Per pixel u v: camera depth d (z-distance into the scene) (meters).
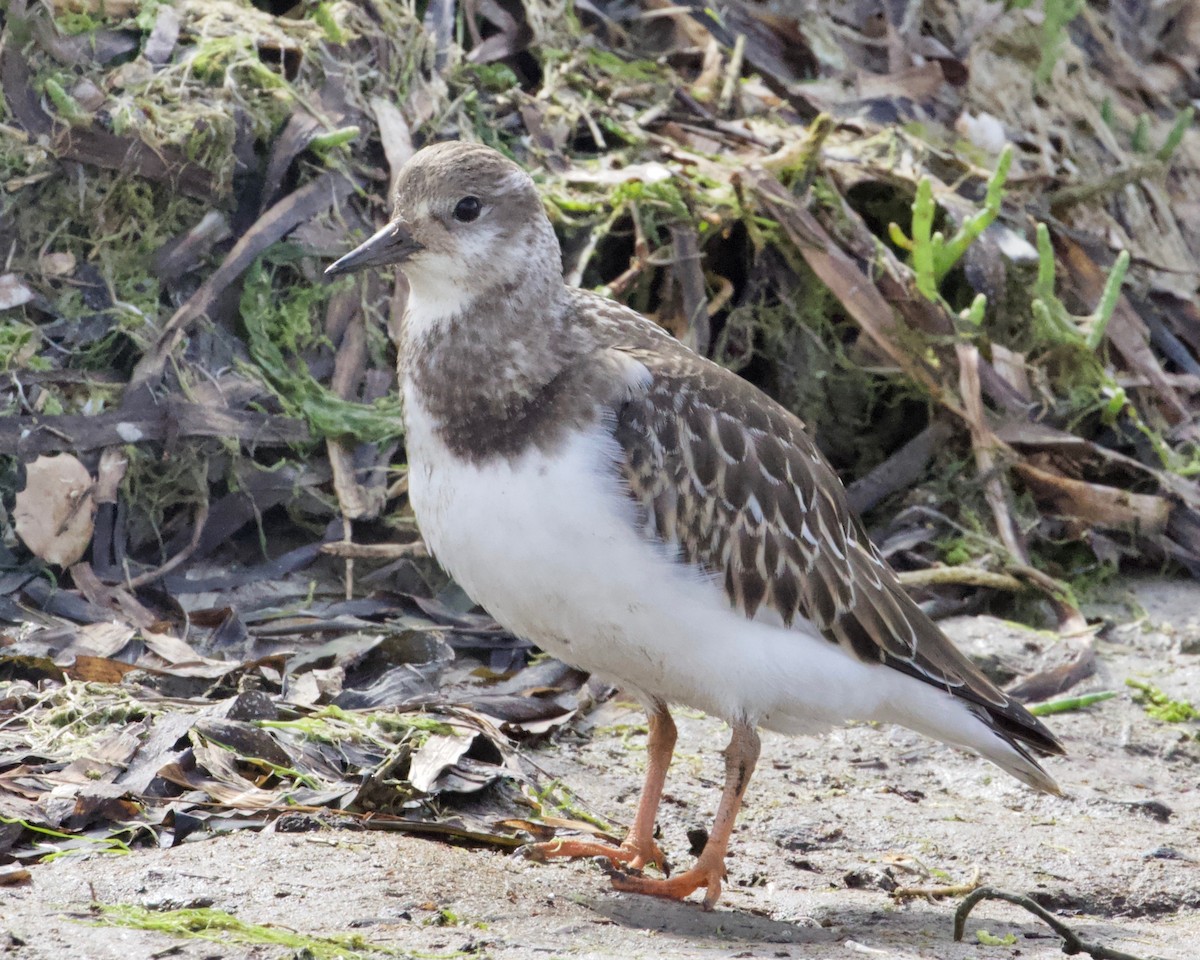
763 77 14.88
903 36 15.68
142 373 11.09
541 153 12.98
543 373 7.77
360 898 6.84
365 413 11.52
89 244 11.33
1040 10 16.58
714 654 7.86
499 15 13.82
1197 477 13.71
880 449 13.39
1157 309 15.03
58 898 6.59
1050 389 13.60
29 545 10.40
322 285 11.77
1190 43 18.30
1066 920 7.75
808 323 13.10
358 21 12.68
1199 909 8.08
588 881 7.67
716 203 12.88
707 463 7.85
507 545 7.64
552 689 10.06
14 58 11.29
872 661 8.33
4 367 10.76
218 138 11.52
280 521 11.43
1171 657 11.77
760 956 6.73
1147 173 14.81
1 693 8.85
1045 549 13.01
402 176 8.05
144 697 8.88
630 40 14.71
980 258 13.58
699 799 9.04
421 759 8.26
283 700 9.05
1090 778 9.84
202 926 6.33
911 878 8.22
